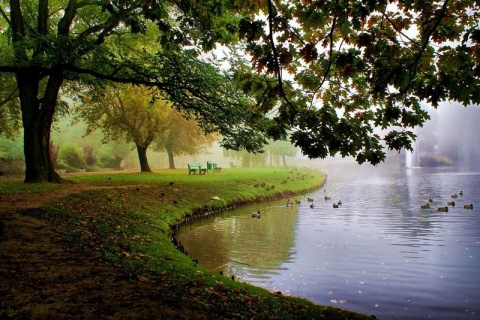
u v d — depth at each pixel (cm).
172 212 1848
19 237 818
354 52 584
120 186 2181
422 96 594
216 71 1482
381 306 838
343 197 3319
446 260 1201
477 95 537
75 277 575
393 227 1800
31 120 2122
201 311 501
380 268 1129
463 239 1492
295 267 1145
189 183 2730
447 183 4594
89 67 1616
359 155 658
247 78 734
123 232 1141
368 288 957
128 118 3891
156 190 2192
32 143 2119
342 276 1056
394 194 3469
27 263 624
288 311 672
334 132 645
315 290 940
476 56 535
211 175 3831
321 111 661
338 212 2353
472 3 574
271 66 627
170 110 4169
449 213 2194
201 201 2312
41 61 1334
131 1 919
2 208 1160
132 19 888
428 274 1066
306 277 1046
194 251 1345
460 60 542
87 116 3694
